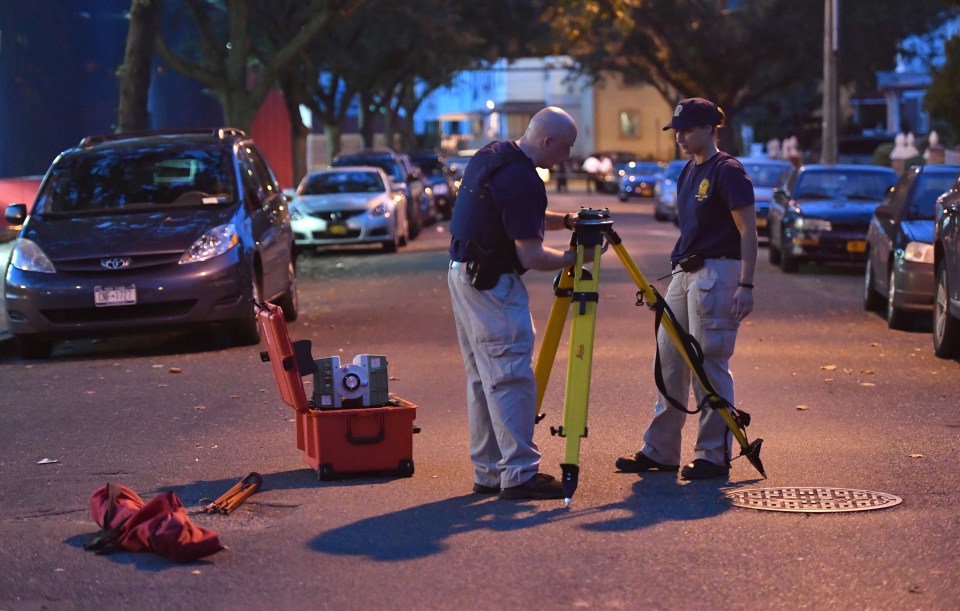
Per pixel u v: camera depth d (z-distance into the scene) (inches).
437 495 360.5
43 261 676.1
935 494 354.9
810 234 1087.6
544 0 2393.0
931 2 2475.4
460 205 348.2
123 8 1585.9
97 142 795.4
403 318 807.1
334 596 275.6
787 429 451.8
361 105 2984.7
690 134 374.6
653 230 1680.6
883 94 3503.9
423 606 268.5
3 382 607.2
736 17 2603.3
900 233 738.8
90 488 384.2
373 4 2043.6
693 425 455.5
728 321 372.5
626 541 311.0
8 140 1414.9
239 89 1443.2
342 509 346.6
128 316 674.2
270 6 2060.8
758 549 303.3
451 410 494.6
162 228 693.3
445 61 2647.6
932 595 270.5
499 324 346.0
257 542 316.8
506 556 300.7
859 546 304.8
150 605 272.8
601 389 533.3
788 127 3636.8
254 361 640.4
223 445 440.8
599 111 4635.8
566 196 3053.6
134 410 515.5
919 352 652.1
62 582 289.0
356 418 379.6
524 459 353.1
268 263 746.2
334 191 1428.4
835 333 727.7
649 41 2731.3
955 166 792.9
